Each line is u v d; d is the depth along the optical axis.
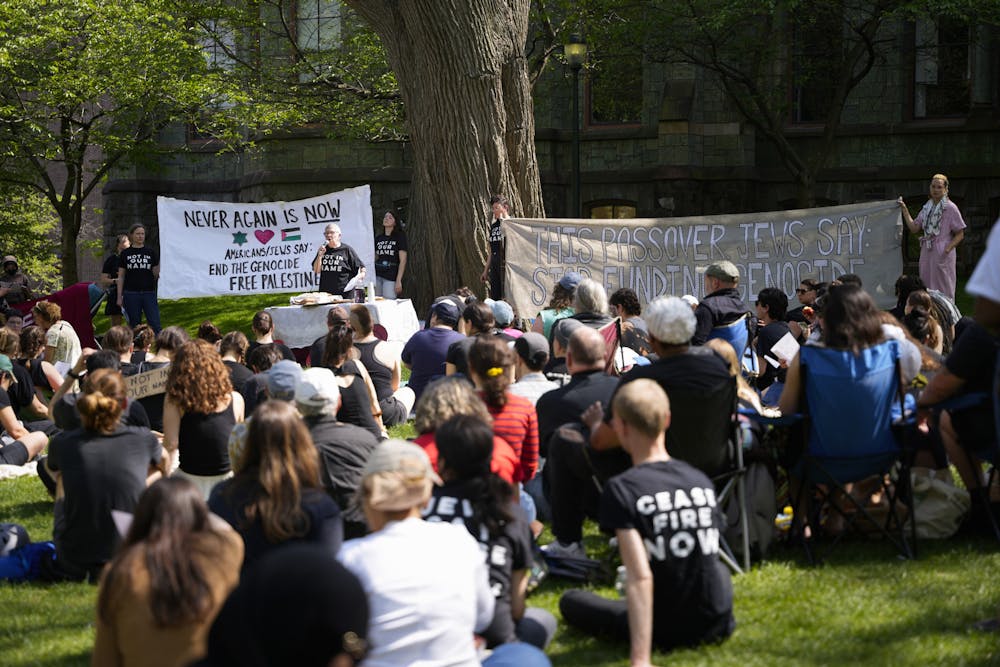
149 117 23.05
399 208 24.78
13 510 7.83
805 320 10.86
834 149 24.41
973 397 5.59
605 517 4.42
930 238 12.70
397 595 3.44
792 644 4.63
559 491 5.77
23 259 27.75
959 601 5.11
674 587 4.48
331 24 23.28
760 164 24.67
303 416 5.54
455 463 4.32
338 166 24.73
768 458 5.99
